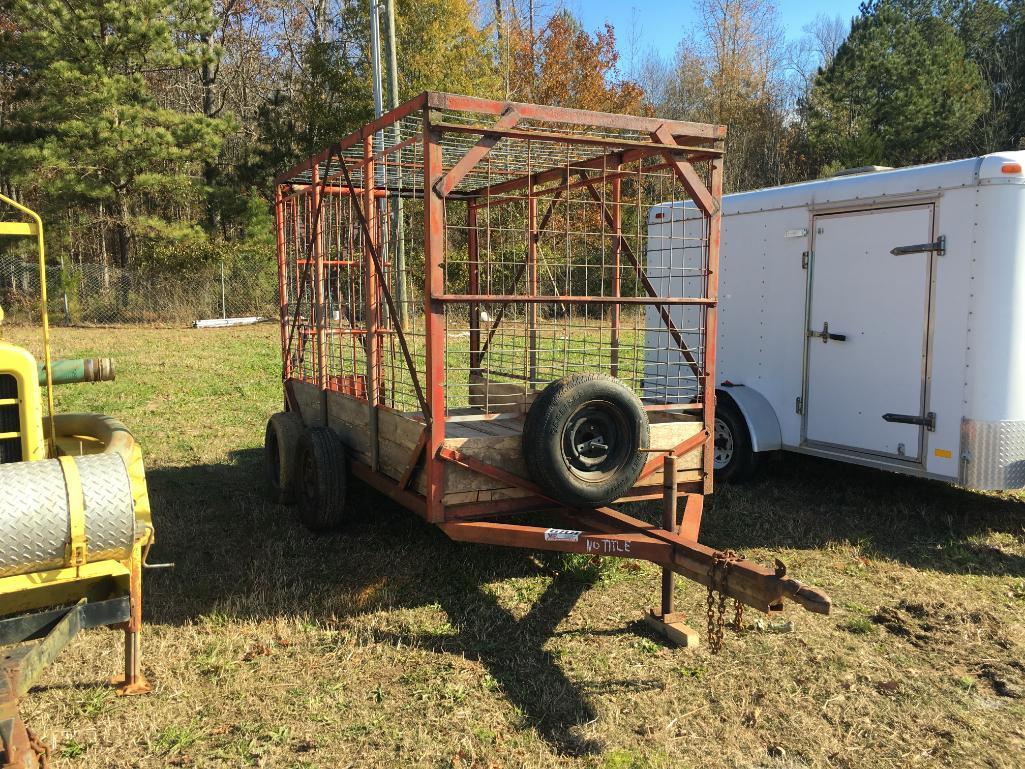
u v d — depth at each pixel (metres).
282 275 7.44
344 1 30.66
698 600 4.83
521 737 3.42
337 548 5.68
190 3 24.84
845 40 37.16
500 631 4.43
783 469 8.04
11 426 3.85
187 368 15.10
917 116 32.28
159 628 4.41
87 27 23.19
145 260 27.12
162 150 24.00
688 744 3.39
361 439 5.69
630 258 6.01
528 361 6.67
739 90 41.59
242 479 7.63
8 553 3.21
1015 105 37.00
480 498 4.70
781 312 7.21
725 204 7.71
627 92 34.69
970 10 39.56
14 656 2.94
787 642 4.32
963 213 5.75
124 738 3.38
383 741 3.38
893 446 6.36
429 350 4.41
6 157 23.11
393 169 6.81
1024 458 5.80
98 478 3.44
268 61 38.81
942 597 4.91
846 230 6.60
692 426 5.31
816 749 3.35
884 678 3.94
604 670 3.99
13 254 25.28
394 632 4.40
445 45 28.55
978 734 3.47
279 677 3.91
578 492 4.56
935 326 5.98
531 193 5.91
